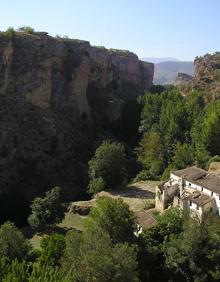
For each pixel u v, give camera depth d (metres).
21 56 159.25
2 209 131.38
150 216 83.25
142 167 146.88
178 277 66.88
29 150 152.00
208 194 86.69
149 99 180.50
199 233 68.31
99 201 74.44
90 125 180.50
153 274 68.25
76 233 64.38
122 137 183.12
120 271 57.12
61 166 156.00
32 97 160.38
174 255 67.94
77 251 60.50
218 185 87.12
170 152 141.88
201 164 118.06
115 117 192.12
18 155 149.25
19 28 172.12
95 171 129.12
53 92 171.38
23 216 131.62
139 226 80.00
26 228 106.75
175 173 99.56
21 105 157.12
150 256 68.12
